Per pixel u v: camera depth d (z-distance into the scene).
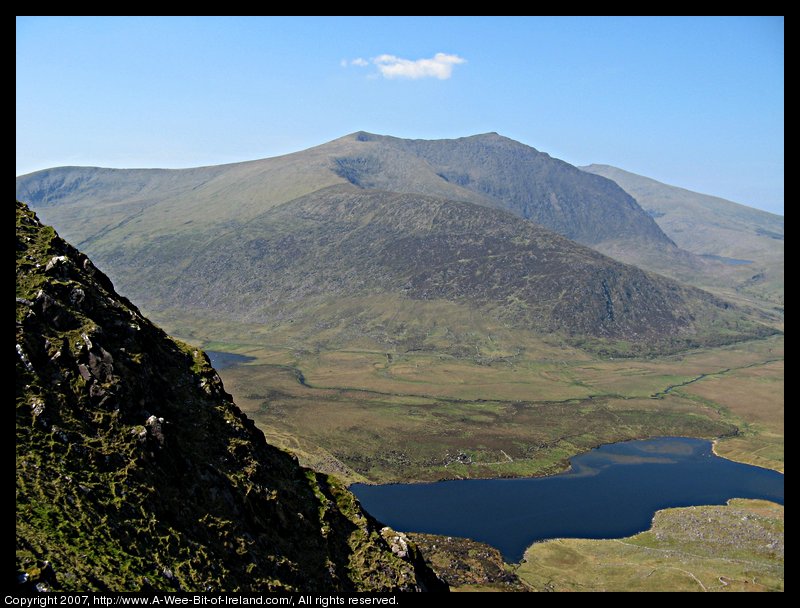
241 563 61.56
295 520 73.50
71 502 52.19
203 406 76.00
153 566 52.94
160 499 59.03
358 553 77.25
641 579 124.69
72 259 76.44
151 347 76.00
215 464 69.56
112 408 62.47
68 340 64.00
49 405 58.25
